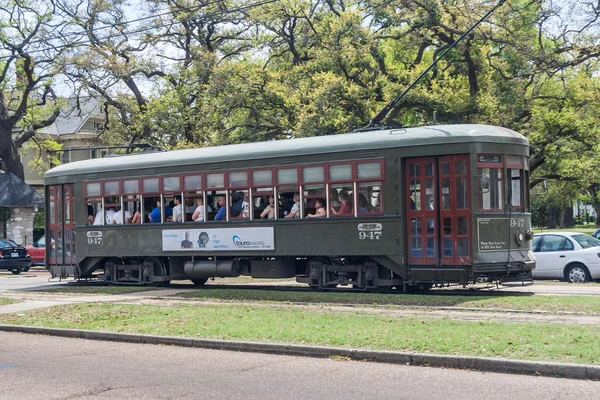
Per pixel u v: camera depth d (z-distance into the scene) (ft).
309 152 66.44
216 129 130.00
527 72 114.93
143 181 77.46
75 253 84.07
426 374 32.83
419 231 61.52
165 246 75.72
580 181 116.47
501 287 66.80
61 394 30.48
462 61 117.39
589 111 113.50
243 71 125.18
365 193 63.62
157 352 40.73
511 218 60.95
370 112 108.99
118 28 142.92
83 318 52.54
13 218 150.51
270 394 29.78
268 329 43.68
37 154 193.67
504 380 31.22
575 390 29.14
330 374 33.45
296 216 67.21
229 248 71.15
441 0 114.73
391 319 46.29
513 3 115.44
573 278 73.46
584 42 115.55
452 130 60.29
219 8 141.28
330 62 118.42
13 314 56.34
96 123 215.10
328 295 61.98
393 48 150.82
